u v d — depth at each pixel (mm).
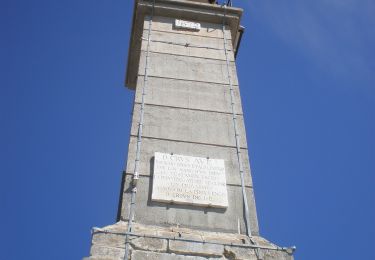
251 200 10156
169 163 10453
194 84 12617
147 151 10672
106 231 8703
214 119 11766
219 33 14664
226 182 10375
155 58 13211
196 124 11547
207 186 10172
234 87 12781
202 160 10688
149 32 14141
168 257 8492
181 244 8758
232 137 11414
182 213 9680
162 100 11953
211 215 9750
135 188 9867
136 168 10266
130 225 9117
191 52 13672
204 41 14203
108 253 8320
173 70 12922
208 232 9414
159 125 11320
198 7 15094
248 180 10516
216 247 8828
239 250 8859
